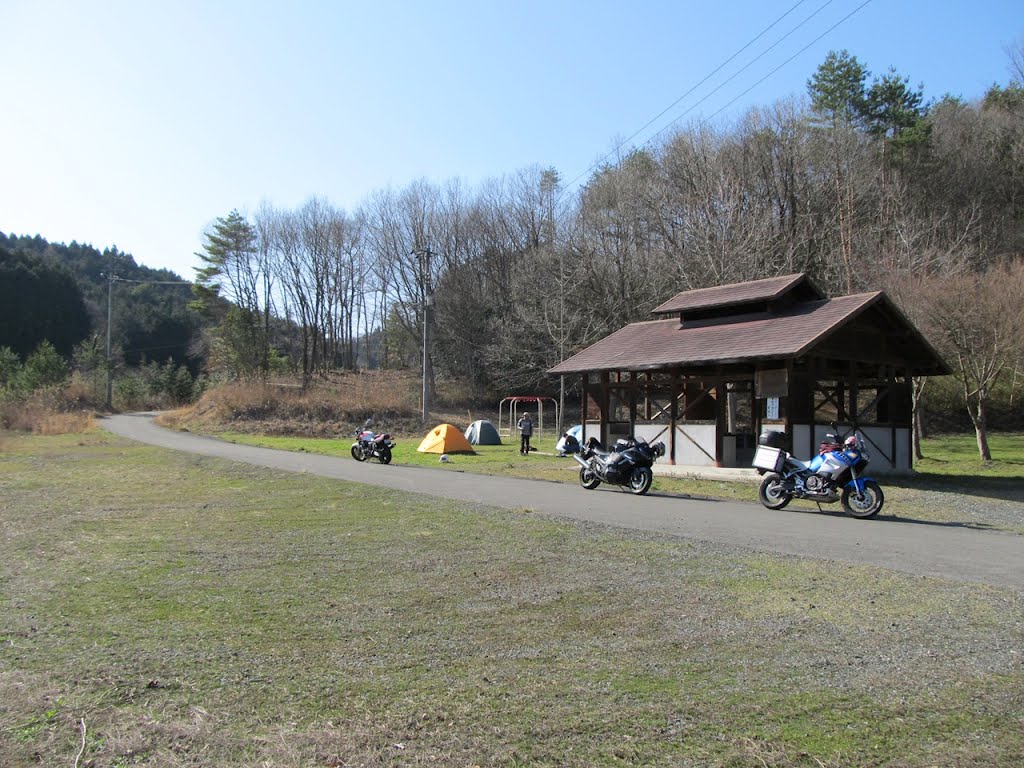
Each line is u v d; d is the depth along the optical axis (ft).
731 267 117.29
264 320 215.92
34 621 18.76
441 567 25.34
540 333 153.38
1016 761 11.85
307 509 39.09
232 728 12.64
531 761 11.64
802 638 17.90
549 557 27.04
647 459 49.55
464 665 15.87
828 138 137.59
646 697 14.19
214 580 23.36
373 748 12.01
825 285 123.75
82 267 365.61
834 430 60.18
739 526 35.42
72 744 11.98
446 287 188.03
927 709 13.79
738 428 82.38
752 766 11.59
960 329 75.72
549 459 82.02
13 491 46.62
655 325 76.64
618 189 149.48
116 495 44.78
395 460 77.61
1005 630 18.62
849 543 30.99
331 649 16.80
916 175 135.85
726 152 139.85
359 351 266.77
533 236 180.55
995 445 103.14
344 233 216.74
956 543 31.40
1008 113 144.56
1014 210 133.08
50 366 167.43
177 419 140.46
